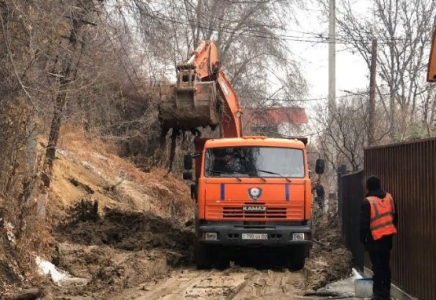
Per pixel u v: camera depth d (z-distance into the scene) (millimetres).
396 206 10664
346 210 18484
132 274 12555
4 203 11594
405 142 10359
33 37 10586
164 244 16562
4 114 11523
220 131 16984
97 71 14281
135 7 16984
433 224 8719
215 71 16344
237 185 14117
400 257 10625
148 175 29781
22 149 12258
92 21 13977
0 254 11297
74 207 18891
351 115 28203
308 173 14375
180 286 11703
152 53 24125
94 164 26484
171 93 15219
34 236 12852
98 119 28281
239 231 13898
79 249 14703
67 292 11070
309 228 14055
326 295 11016
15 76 10086
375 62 27172
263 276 13312
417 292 9523
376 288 10039
